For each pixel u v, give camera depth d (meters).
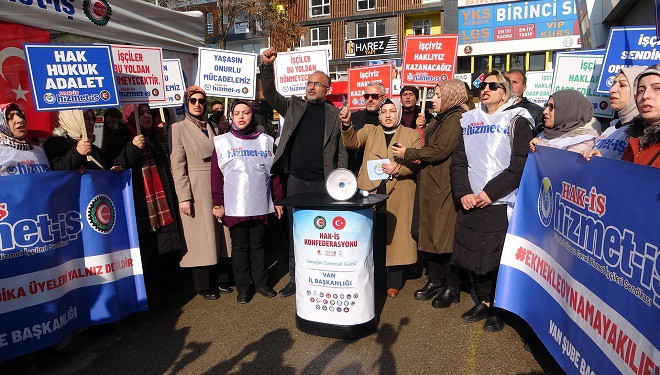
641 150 2.71
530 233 3.32
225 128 5.88
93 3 5.40
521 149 3.57
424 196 4.21
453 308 4.23
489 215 3.68
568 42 25.53
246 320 4.07
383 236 4.54
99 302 3.67
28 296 3.17
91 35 5.44
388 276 4.57
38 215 3.23
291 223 4.61
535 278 3.22
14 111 3.27
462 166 3.87
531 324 3.22
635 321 2.11
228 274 5.06
